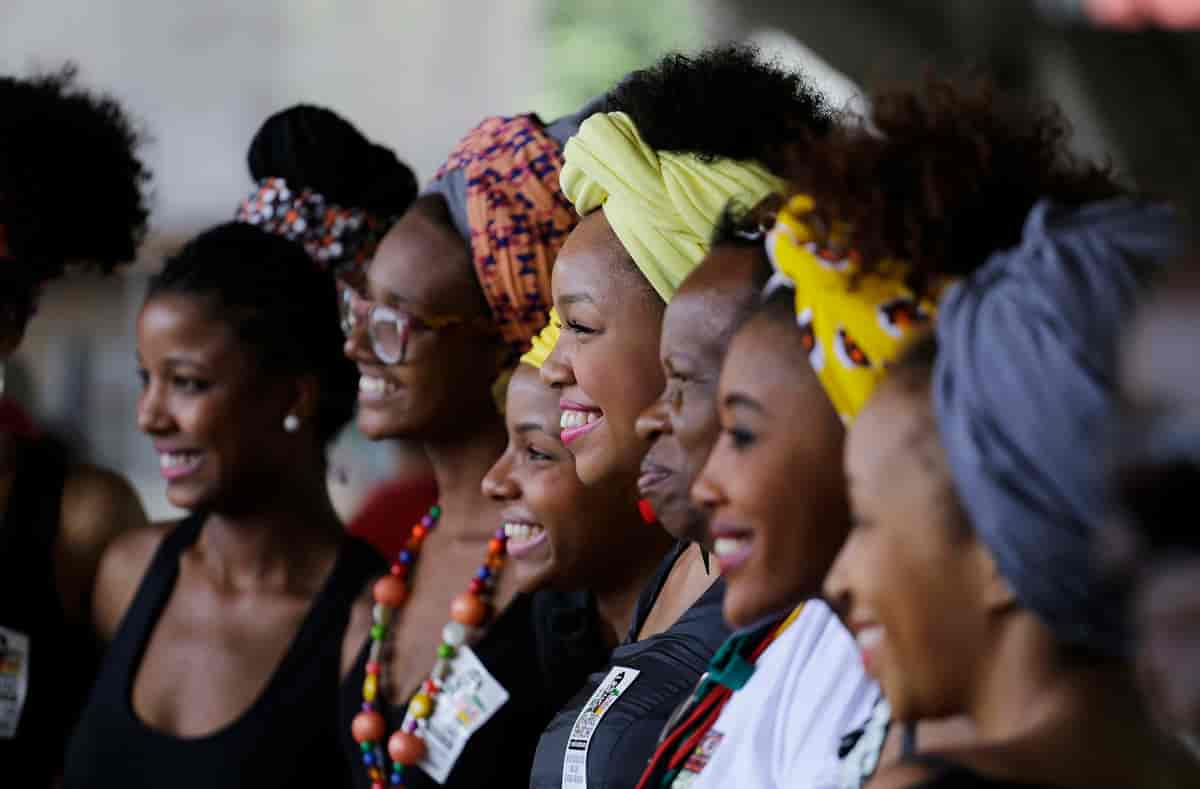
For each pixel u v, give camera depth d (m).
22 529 6.13
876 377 2.54
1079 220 2.26
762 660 3.13
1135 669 2.02
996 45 10.48
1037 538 2.03
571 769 3.58
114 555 6.14
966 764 2.07
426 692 4.92
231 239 5.58
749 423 2.71
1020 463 2.04
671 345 3.18
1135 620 1.52
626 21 20.19
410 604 5.21
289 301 5.54
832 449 2.66
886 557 2.22
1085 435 2.00
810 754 2.91
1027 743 2.12
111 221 6.61
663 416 3.29
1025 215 2.56
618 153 3.68
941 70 2.86
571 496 4.15
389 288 4.93
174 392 5.49
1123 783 2.11
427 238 4.91
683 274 3.60
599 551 4.23
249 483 5.55
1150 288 1.65
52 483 6.25
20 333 6.45
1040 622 2.13
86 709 5.74
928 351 2.25
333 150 5.79
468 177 4.87
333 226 5.80
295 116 5.84
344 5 17.61
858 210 2.55
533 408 4.18
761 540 2.71
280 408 5.58
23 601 6.09
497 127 4.96
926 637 2.21
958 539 2.17
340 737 5.26
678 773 3.16
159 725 5.57
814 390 2.66
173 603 5.77
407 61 17.88
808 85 3.82
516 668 4.84
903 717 2.27
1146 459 1.47
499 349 5.00
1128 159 10.24
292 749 5.38
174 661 5.66
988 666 2.19
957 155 2.57
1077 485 2.00
